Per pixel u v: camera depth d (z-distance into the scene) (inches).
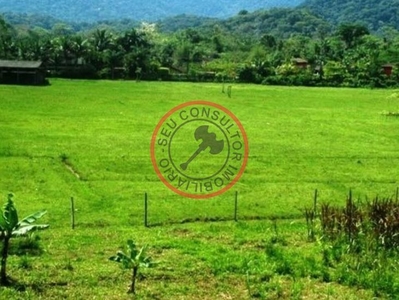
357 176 1582.2
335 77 5433.1
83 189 1352.1
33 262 794.2
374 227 892.6
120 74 5418.3
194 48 7175.2
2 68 4399.6
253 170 1605.6
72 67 5300.2
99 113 2677.2
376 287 732.0
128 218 1130.7
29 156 1683.1
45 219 1100.5
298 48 7258.9
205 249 885.2
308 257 832.9
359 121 2706.7
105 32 6353.3
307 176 1561.3
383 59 6136.8
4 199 1247.5
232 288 725.9
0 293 674.2
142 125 2327.8
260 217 1181.1
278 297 701.9
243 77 5457.7
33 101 3093.0
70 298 679.1
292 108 3216.0
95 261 814.5
